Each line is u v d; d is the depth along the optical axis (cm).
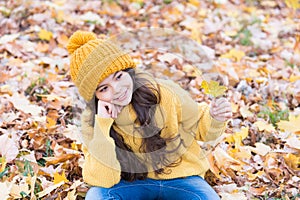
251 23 486
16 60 394
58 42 440
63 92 360
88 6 503
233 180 284
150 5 516
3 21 460
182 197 247
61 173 283
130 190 248
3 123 322
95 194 242
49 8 484
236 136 309
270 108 347
